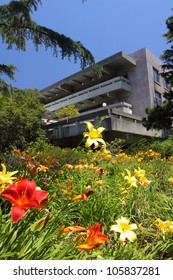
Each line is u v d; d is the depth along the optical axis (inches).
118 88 1071.6
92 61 389.7
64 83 1299.2
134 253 84.0
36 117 584.1
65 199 113.7
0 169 156.7
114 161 235.6
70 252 66.9
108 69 1135.0
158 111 714.2
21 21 349.7
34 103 674.8
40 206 45.2
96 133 75.3
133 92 1089.4
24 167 142.3
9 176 61.9
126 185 114.5
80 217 116.7
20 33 368.2
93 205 117.7
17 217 40.9
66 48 366.0
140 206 134.3
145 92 1053.8
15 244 60.1
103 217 116.4
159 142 496.4
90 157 254.7
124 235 68.9
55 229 67.4
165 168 248.4
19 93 483.2
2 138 513.0
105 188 140.6
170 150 421.1
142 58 1088.8
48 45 373.4
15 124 534.0
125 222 72.0
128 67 1117.7
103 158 244.4
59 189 130.9
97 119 624.7
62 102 1321.4
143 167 246.8
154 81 1090.1
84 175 166.2
